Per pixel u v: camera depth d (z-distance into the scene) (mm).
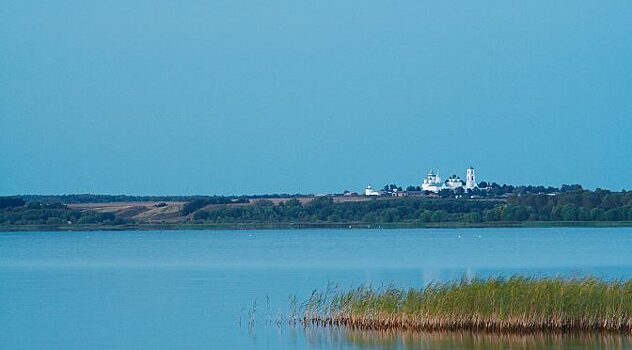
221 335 161625
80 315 195375
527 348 134375
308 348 141125
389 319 149875
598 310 139750
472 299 144000
